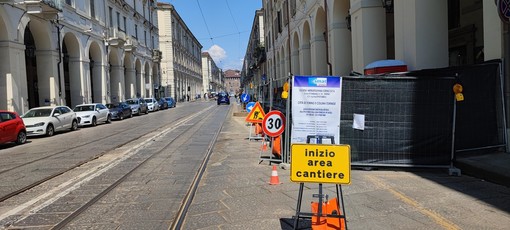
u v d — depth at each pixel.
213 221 5.43
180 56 87.81
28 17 24.45
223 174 8.48
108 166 10.02
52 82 27.66
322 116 8.29
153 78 63.12
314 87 8.30
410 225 5.04
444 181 7.25
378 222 5.18
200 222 5.41
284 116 9.51
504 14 5.88
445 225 5.00
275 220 5.39
